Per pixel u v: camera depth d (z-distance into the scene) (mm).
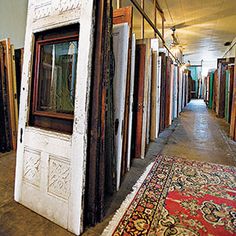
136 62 3209
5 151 3402
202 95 21094
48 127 1782
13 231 1562
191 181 2438
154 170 2766
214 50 11242
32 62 1846
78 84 1532
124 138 2541
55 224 1646
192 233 1542
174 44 7707
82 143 1495
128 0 4520
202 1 4793
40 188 1745
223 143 4254
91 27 1482
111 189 2125
